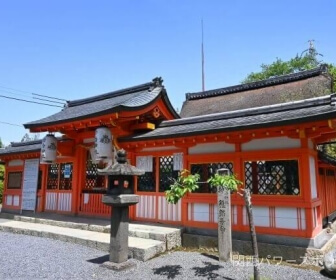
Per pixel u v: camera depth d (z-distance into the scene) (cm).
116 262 546
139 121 897
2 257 626
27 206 1176
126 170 557
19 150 1210
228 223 603
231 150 704
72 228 868
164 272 532
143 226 772
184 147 779
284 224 622
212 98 1834
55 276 509
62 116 1050
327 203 965
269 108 676
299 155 609
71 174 1062
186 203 762
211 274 520
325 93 1344
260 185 661
